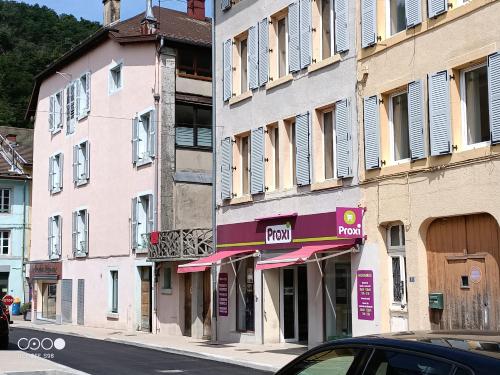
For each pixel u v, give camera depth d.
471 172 13.38
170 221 26.56
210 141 28.02
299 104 18.52
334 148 17.52
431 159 14.29
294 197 18.50
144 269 27.38
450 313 14.00
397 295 15.35
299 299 19.42
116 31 29.69
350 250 16.12
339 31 17.11
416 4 14.73
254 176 20.12
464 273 13.75
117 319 28.67
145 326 26.92
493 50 13.02
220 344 20.34
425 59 14.55
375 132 15.76
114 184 29.59
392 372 4.22
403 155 15.53
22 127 60.59
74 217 33.09
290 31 18.97
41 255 37.09
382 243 15.61
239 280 20.98
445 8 14.02
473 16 13.48
